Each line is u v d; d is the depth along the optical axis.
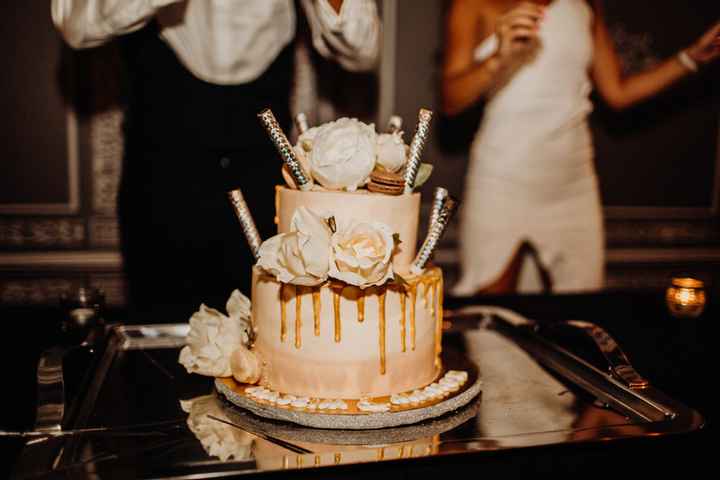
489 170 2.71
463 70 2.64
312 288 0.96
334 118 2.63
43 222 2.57
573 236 2.80
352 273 0.90
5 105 2.48
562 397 1.08
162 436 0.90
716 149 3.01
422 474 0.82
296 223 0.90
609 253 2.98
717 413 1.02
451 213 1.03
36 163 2.54
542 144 2.68
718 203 3.05
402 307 0.99
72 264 2.59
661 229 3.03
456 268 2.82
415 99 2.69
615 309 1.68
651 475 0.87
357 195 0.96
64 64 2.50
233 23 1.58
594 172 2.81
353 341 0.97
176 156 1.78
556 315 1.60
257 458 0.83
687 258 3.05
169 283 1.91
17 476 0.78
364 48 1.37
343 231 0.92
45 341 1.33
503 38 2.61
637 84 2.84
